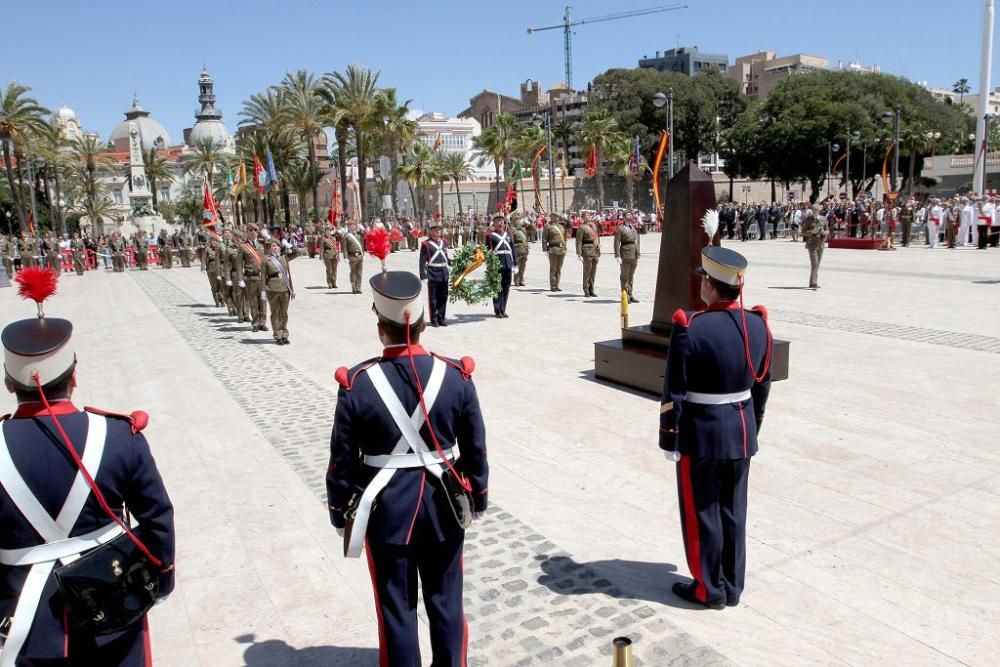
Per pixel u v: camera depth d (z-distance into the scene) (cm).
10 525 262
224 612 452
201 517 589
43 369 268
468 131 11756
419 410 320
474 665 385
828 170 6012
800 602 436
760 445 692
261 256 1460
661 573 478
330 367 1118
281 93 5691
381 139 5591
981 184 3566
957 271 2098
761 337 421
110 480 273
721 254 423
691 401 418
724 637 404
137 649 280
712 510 425
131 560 270
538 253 3372
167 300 2130
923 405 802
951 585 449
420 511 318
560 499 597
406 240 4459
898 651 388
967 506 555
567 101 11500
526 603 445
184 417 874
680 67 16350
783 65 13688
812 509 557
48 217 6912
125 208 8869
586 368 1031
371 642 418
